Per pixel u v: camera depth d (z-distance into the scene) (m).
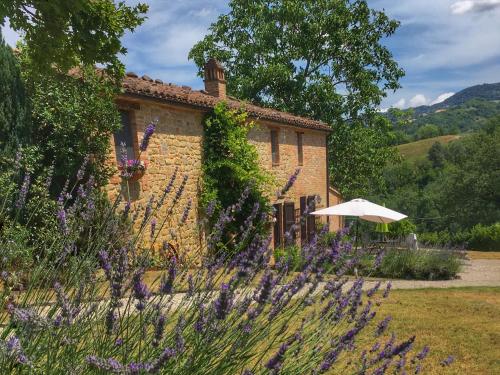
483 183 44.25
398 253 14.12
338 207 15.18
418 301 8.99
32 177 8.05
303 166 20.02
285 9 26.98
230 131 13.70
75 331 2.36
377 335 3.20
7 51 7.42
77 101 8.62
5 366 2.01
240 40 29.00
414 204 61.06
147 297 2.05
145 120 11.20
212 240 3.23
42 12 6.20
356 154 28.11
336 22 27.22
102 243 2.84
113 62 7.26
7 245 3.13
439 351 5.97
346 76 28.83
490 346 6.21
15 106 7.44
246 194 3.46
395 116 30.83
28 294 2.66
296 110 28.12
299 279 2.54
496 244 28.88
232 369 2.49
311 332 2.98
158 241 10.27
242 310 2.55
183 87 15.79
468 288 10.87
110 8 6.72
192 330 2.65
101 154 9.00
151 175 11.21
